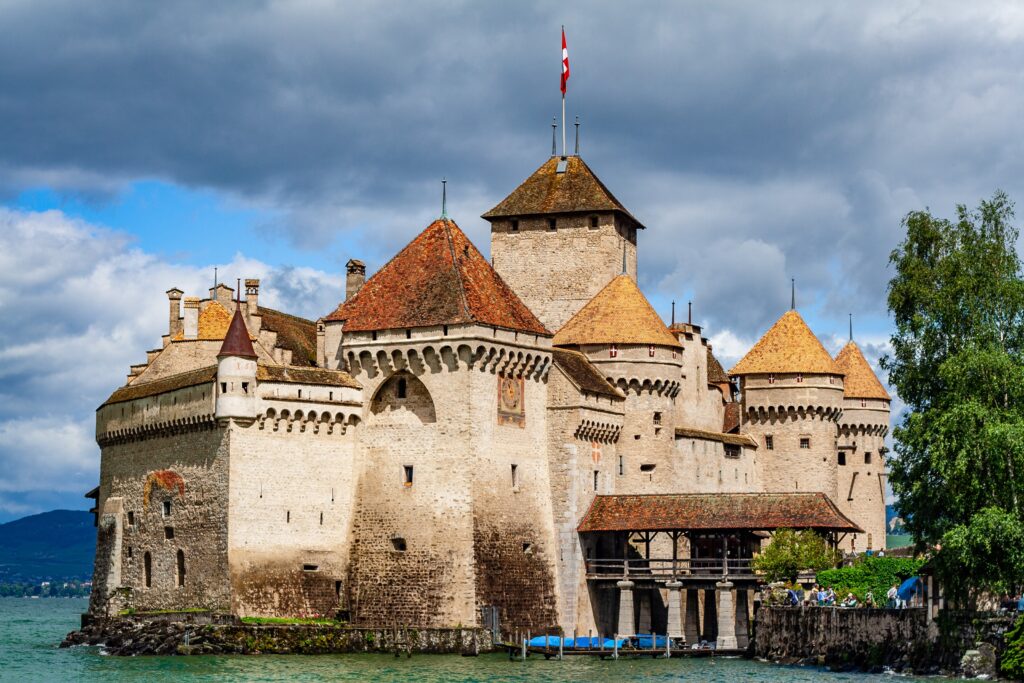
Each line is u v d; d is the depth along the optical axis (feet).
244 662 328.90
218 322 405.18
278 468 358.23
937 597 307.58
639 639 376.27
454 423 361.92
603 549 405.18
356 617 363.15
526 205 463.42
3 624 602.44
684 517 384.06
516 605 367.45
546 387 389.80
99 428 407.64
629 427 417.08
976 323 309.01
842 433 509.76
